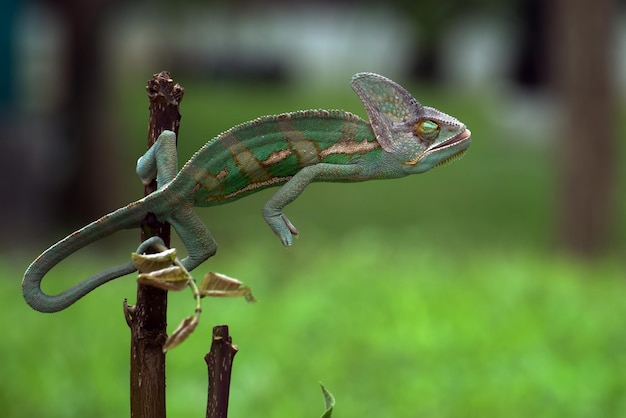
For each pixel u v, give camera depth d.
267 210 2.71
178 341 2.46
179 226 2.74
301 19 37.84
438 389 7.25
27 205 17.70
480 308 9.30
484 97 34.03
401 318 9.00
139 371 2.88
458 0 27.27
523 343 8.13
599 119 14.30
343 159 2.74
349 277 10.74
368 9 34.91
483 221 19.23
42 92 25.58
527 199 21.25
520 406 6.90
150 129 2.82
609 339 8.37
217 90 35.00
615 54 14.37
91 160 18.45
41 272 2.73
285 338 8.52
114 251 15.37
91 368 7.76
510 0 28.84
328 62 38.09
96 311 9.49
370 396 7.19
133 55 36.53
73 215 18.50
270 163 2.72
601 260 13.73
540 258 12.97
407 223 18.95
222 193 2.74
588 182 14.38
